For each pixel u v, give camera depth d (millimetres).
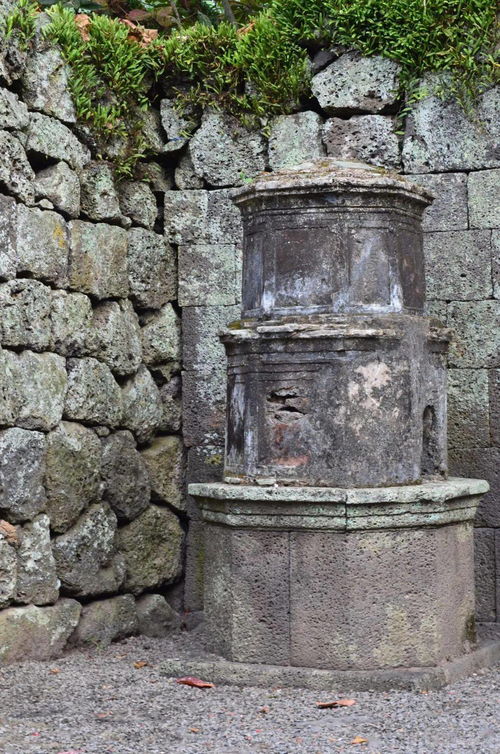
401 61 9180
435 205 9125
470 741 6086
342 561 7262
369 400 7391
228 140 9688
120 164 9227
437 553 7477
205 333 9688
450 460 9023
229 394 7898
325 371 7395
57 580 8141
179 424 9727
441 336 7930
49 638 8008
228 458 7891
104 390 8703
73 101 8703
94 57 9141
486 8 8852
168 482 9531
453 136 9078
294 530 7375
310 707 6824
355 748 5980
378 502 7195
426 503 7355
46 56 8406
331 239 7555
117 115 9164
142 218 9539
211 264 9695
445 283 9094
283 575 7406
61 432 8203
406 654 7340
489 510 8914
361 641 7258
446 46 9039
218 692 7191
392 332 7422
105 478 8750
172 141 9766
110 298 9008
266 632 7438
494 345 8945
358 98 9328
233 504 7473
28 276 7977
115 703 6906
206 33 9555
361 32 9234
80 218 8805
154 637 9172
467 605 7883
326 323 7438
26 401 7816
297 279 7605
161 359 9586
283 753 5898
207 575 7844
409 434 7539
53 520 8094
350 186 7477
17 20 7977
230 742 6098
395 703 6871
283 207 7645
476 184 9023
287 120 9516
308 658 7324
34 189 8094
